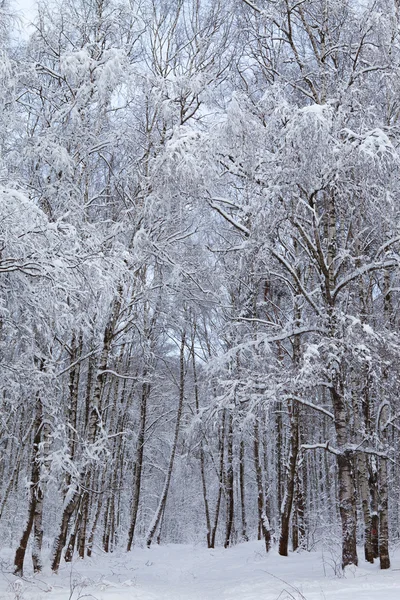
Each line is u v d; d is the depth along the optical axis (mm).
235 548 19688
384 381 9375
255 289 15359
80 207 10164
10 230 6328
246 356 11000
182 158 8727
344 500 9500
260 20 10719
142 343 13867
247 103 9523
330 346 8844
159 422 28406
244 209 9344
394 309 12234
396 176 8062
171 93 12070
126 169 12586
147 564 16078
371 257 11742
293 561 12688
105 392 21797
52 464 9539
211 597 8484
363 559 11656
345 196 9023
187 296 13664
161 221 12008
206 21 12914
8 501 20688
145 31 12398
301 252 12016
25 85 10633
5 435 12352
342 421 9672
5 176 7574
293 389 9125
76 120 10789
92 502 21875
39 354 9430
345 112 8781
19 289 7367
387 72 9664
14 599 6984
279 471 20969
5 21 8750
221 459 22500
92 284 7625
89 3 11492
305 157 8117
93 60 10602
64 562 13781
